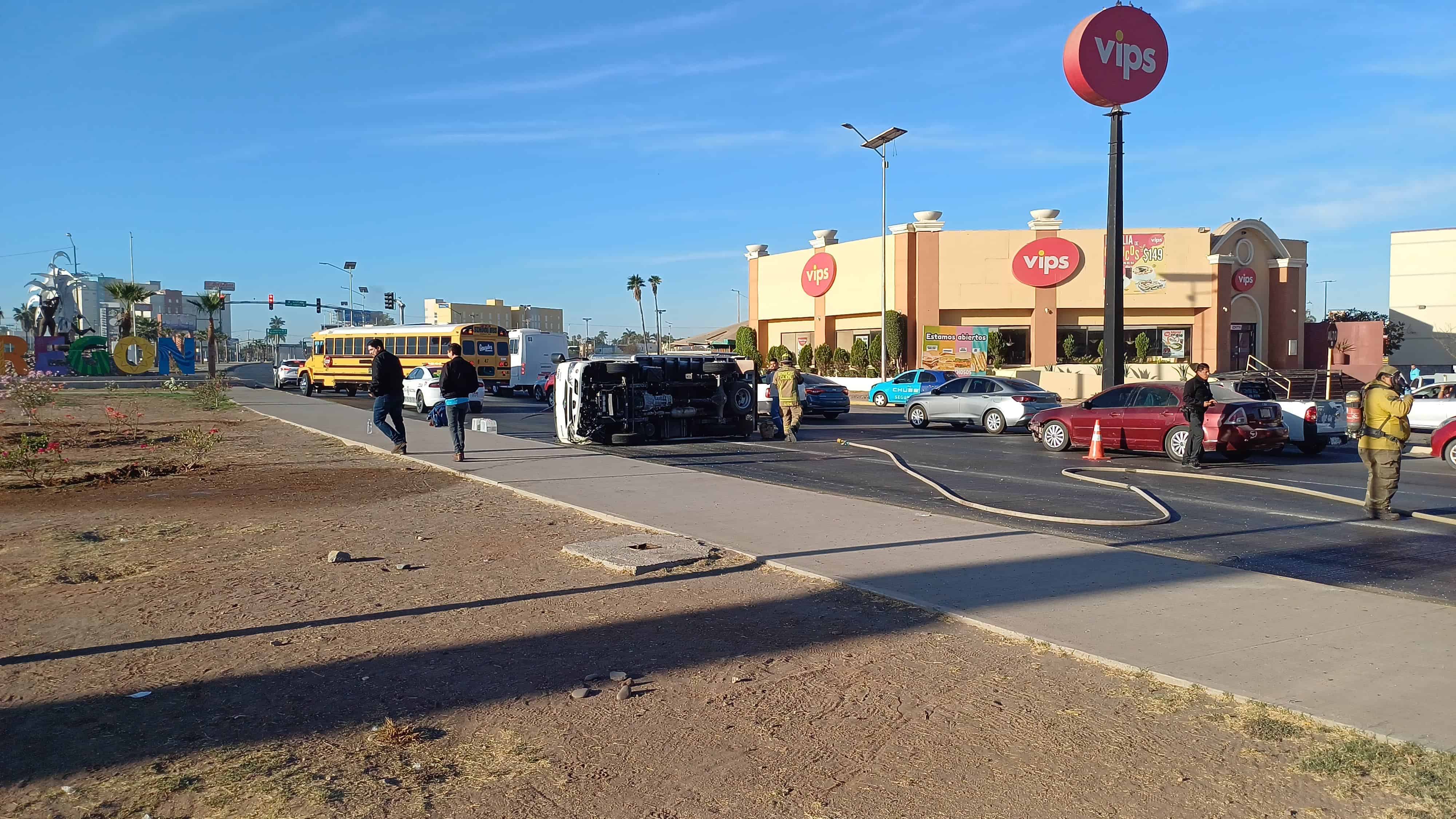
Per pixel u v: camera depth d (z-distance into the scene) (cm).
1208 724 478
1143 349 4247
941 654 595
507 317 16238
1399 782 411
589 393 2006
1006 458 1798
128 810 394
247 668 573
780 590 755
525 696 528
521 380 4384
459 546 927
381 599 729
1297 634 616
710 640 629
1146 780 419
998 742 462
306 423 2541
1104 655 578
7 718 494
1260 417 1656
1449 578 805
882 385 3581
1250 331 4606
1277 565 856
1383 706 493
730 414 2136
